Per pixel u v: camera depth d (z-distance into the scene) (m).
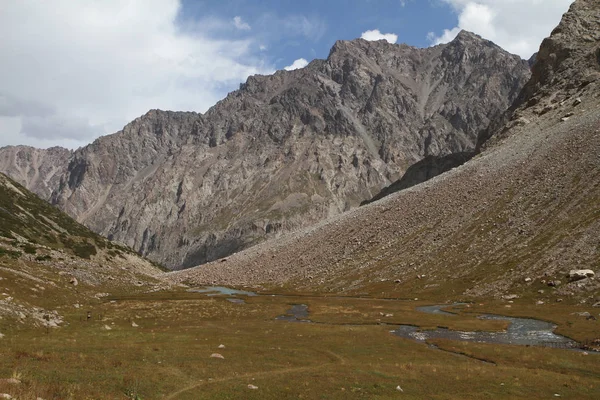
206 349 47.03
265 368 40.38
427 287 108.50
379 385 35.53
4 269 76.44
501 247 110.44
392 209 166.00
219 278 183.50
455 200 145.38
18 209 161.00
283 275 160.12
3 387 22.91
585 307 75.38
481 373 40.00
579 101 172.00
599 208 102.00
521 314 74.81
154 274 195.38
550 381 37.69
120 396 27.66
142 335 54.44
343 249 156.75
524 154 147.25
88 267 131.88
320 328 67.00
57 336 48.88
